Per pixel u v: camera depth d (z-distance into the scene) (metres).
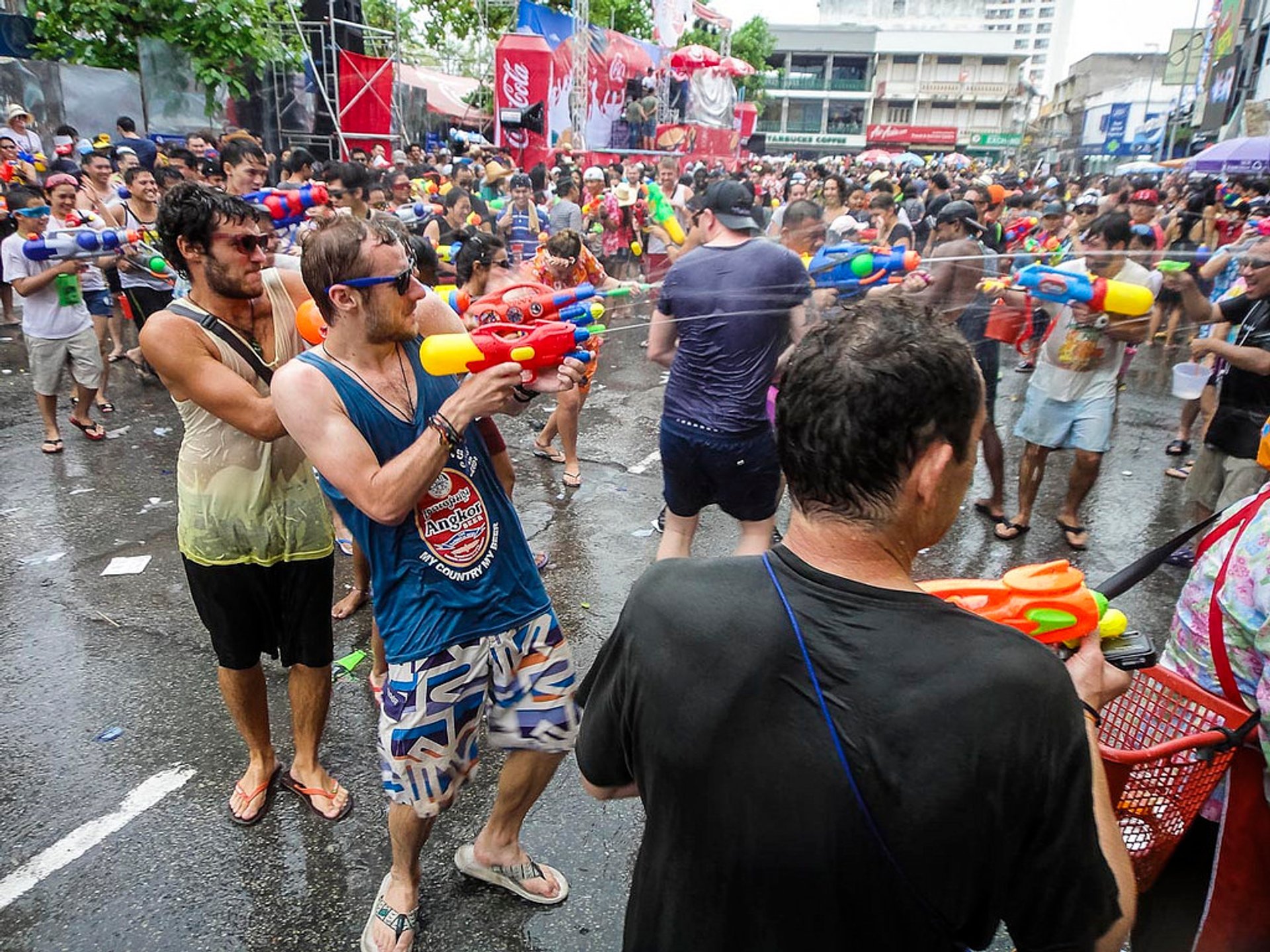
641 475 5.50
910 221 8.39
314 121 12.39
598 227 8.05
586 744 1.20
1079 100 49.53
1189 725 1.71
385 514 1.77
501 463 2.48
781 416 1.00
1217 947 1.69
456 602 1.94
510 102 14.64
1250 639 1.59
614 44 17.00
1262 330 3.57
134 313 6.48
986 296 3.49
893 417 0.92
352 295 1.77
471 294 4.27
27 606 3.83
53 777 2.80
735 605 1.00
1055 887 0.92
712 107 21.64
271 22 11.48
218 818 2.65
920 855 0.90
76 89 10.58
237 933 2.26
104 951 2.20
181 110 11.10
